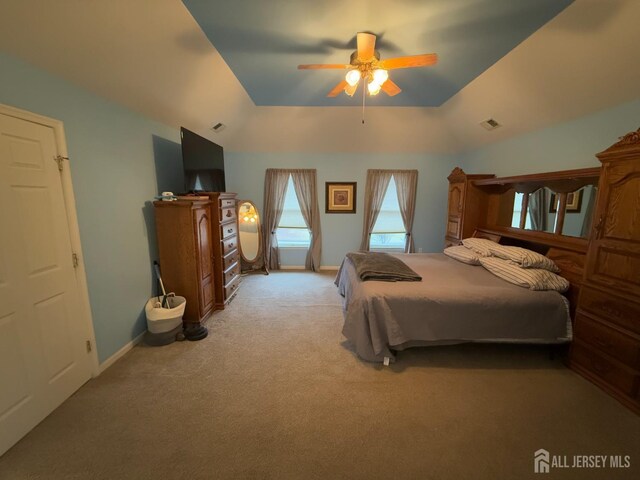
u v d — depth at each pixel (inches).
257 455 59.6
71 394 77.0
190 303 115.5
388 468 56.9
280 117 167.5
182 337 107.0
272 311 135.4
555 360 94.5
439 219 208.5
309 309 137.8
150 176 114.2
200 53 96.2
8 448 60.6
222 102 136.3
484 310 89.0
